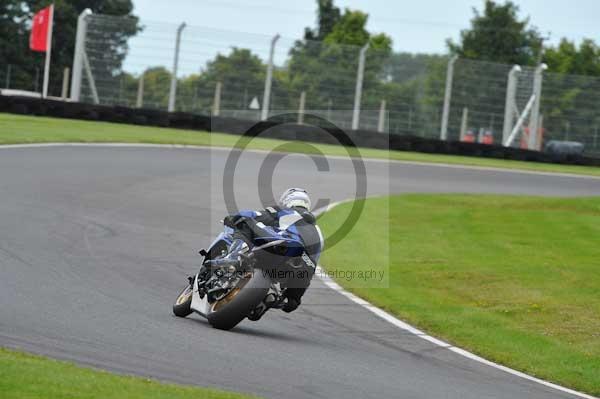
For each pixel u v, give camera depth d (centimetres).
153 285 3778
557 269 5022
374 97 13400
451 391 2533
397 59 13475
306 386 2356
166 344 2664
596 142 14050
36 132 9438
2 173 6500
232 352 2662
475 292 4381
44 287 3359
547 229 6575
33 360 2169
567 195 9419
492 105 13750
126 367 2325
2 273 3512
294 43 13225
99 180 6894
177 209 6094
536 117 13838
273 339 2973
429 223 6650
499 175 10812
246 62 13150
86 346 2514
